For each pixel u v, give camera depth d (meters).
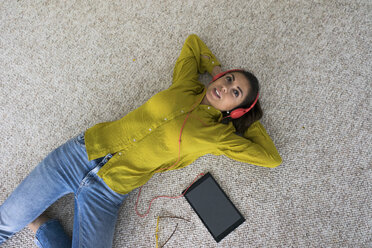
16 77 1.34
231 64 1.38
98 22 1.39
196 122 1.08
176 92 1.10
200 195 1.27
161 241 1.25
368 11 1.39
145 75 1.37
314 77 1.37
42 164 1.08
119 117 1.33
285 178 1.30
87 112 1.33
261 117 1.28
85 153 1.07
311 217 1.27
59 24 1.38
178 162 1.17
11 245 1.21
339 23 1.39
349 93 1.36
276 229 1.26
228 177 1.30
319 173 1.30
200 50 1.31
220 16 1.40
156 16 1.40
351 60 1.37
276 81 1.36
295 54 1.38
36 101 1.33
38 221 1.18
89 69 1.36
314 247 1.25
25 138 1.30
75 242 1.06
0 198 1.25
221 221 1.25
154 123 1.05
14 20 1.37
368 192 1.29
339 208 1.28
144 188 1.29
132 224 1.26
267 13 1.40
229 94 1.05
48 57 1.36
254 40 1.39
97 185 1.09
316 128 1.33
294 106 1.35
